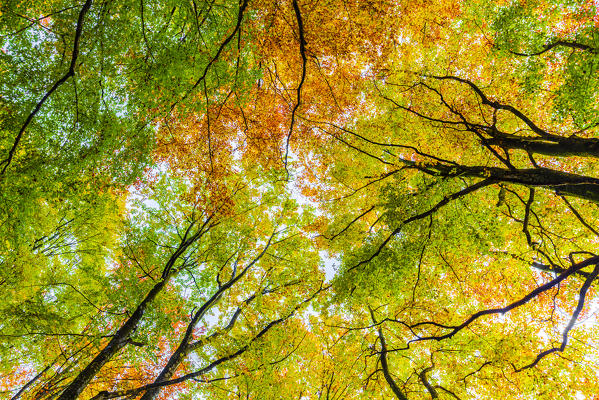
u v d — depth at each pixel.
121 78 6.87
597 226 9.35
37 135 6.47
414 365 10.53
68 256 12.21
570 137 6.65
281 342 10.42
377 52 8.65
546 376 8.33
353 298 8.95
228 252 11.20
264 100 9.40
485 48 8.56
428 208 8.00
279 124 10.23
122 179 7.01
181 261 11.06
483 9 7.86
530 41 6.75
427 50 9.95
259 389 9.26
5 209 6.15
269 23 6.88
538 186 6.83
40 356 9.68
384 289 8.64
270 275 12.02
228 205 9.25
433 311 10.49
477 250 8.30
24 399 9.59
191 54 6.15
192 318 10.57
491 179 7.64
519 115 7.52
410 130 10.18
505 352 7.95
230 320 11.11
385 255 8.13
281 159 9.58
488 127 8.19
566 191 6.77
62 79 5.61
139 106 6.30
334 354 11.03
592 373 8.49
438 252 9.25
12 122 6.14
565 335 6.91
